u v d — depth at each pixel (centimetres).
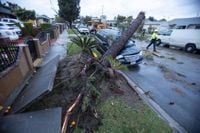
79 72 423
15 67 399
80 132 265
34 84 395
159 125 302
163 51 1234
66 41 1286
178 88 513
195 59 969
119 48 530
